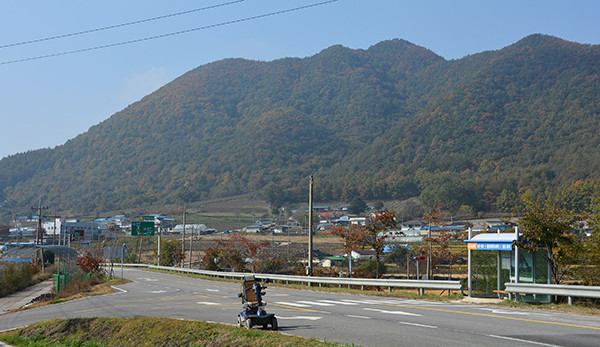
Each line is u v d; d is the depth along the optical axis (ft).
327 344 38.29
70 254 282.97
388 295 86.89
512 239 69.87
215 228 645.51
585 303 63.26
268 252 239.30
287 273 188.14
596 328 45.24
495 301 69.67
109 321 63.10
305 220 647.97
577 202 533.55
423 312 59.57
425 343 39.81
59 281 145.89
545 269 72.33
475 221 542.57
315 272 169.99
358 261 260.62
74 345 56.80
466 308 63.10
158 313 71.56
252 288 49.21
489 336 41.88
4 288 154.30
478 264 76.18
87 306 95.71
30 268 205.26
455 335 42.86
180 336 50.72
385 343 40.34
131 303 93.56
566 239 71.77
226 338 45.39
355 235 135.74
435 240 175.63
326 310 65.00
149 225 272.92
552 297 65.98
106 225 622.95
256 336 43.42
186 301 90.53
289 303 75.66
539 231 70.69
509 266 72.49
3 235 584.40
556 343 38.50
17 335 67.10
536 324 47.78
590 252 83.35
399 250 252.62
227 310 72.13
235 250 223.92
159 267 257.14
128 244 409.90
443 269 210.79
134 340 55.21
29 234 594.65
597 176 628.28
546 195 566.77
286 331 48.16
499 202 608.19
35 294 150.61
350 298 84.28
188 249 388.37
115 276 198.90
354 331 46.80
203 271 199.00
